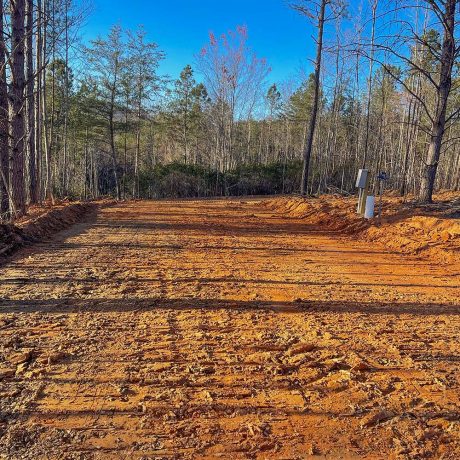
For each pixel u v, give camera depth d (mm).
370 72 21578
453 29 10984
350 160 39031
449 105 26672
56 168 34156
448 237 8719
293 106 47375
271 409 2977
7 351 3766
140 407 2943
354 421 2865
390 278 6773
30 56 14797
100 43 29312
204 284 6164
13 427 2686
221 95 36938
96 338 4098
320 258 8250
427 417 2920
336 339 4258
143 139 50094
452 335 4441
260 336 4262
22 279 6129
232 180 37469
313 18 19484
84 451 2484
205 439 2629
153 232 11328
